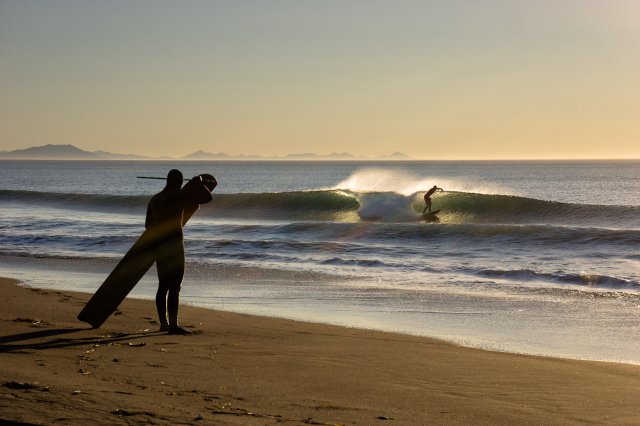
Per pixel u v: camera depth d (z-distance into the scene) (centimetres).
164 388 640
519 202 3928
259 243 2372
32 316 1097
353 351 919
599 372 828
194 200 1005
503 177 15912
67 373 684
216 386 666
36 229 3053
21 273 1869
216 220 4044
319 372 768
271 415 561
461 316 1290
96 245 2469
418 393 686
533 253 2189
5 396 552
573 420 606
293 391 665
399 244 2489
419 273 1848
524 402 666
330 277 1786
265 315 1291
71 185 11050
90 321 1000
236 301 1449
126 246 2430
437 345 1008
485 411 624
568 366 862
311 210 4356
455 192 4162
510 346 1048
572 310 1348
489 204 3988
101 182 12412
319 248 2297
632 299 1455
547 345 1058
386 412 600
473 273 1841
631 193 8262
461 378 770
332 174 19375
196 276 1819
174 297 1011
